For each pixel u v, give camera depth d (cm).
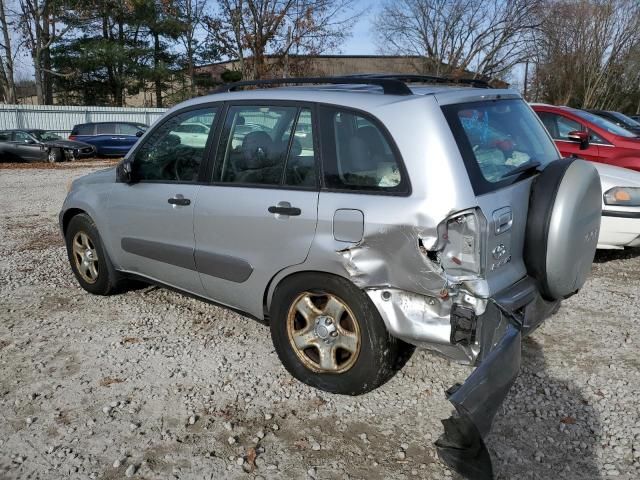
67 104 4375
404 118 321
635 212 581
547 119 816
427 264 306
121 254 489
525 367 400
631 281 580
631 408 349
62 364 411
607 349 426
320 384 364
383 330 337
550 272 342
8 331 466
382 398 363
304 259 350
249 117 390
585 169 350
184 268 433
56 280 593
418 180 311
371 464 303
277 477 294
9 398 368
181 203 420
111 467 303
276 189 365
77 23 3925
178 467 303
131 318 490
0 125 3039
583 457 306
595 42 3841
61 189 1327
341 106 346
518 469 297
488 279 309
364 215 323
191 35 4162
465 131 324
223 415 347
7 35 3834
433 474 295
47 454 314
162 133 448
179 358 418
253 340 445
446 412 347
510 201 326
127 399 365
